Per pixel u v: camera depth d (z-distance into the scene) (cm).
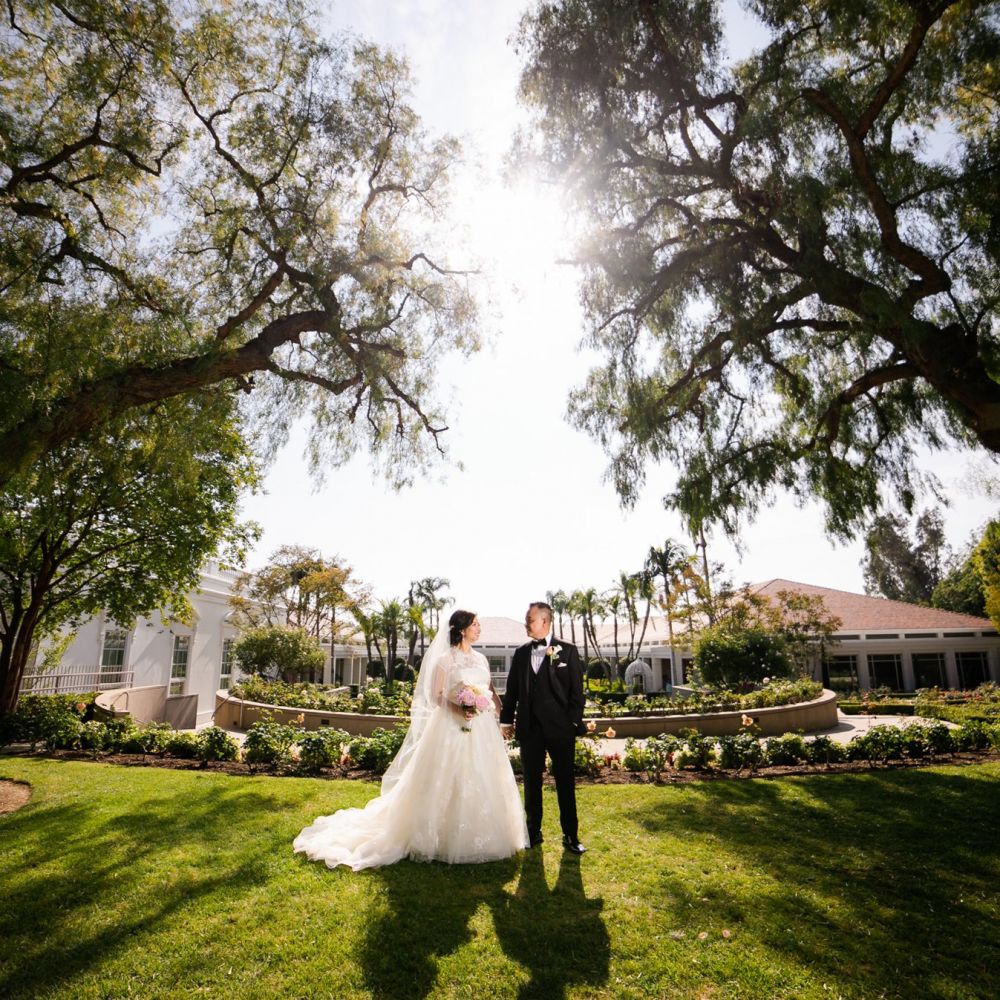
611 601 3781
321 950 297
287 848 444
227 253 821
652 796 625
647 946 300
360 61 820
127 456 721
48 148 681
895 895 361
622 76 789
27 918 329
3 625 1130
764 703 1442
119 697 1398
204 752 826
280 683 1669
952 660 2600
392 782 496
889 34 709
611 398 945
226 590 2381
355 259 833
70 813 541
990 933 311
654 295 857
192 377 645
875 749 816
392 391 968
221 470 1212
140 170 759
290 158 802
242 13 764
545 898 358
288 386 891
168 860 418
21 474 557
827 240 731
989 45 682
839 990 262
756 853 439
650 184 846
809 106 723
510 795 448
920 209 740
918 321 678
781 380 945
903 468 884
